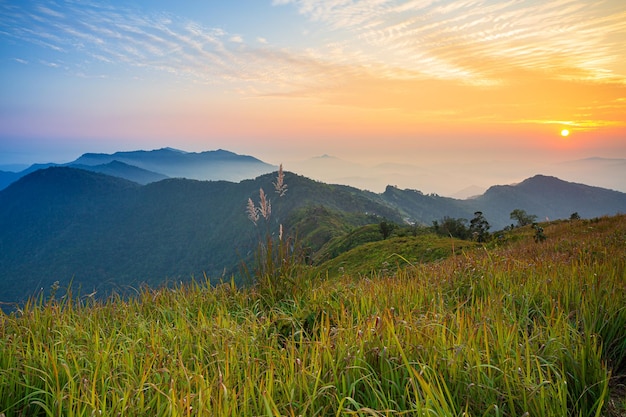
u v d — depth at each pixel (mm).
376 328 3660
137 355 3830
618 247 8922
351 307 5070
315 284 6348
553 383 2967
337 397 2863
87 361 3646
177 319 5121
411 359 3275
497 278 5781
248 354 3570
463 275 6113
